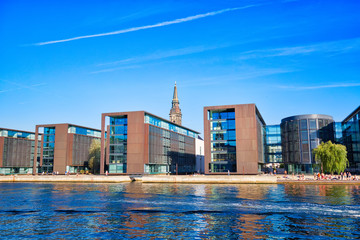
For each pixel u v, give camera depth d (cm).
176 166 11775
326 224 2805
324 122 10231
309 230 2603
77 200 4384
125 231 2628
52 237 2458
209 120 9075
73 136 12069
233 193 5072
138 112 9725
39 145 14150
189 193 5144
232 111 9025
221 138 8944
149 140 9969
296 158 10275
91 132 13462
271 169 12462
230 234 2514
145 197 4644
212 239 2384
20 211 3550
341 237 2395
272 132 12031
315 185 6581
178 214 3322
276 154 11850
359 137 9694
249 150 8525
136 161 9519
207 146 8969
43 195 5044
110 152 9944
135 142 9619
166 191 5538
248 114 8681
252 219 3042
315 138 10075
